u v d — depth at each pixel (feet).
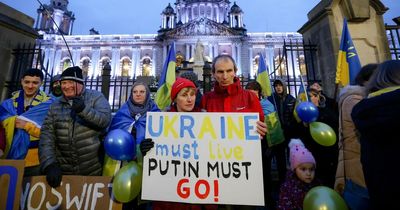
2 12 20.24
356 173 7.05
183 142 7.74
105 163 9.80
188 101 8.56
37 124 10.82
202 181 7.34
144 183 7.41
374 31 19.35
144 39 181.98
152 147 7.73
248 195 7.11
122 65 182.19
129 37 186.50
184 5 209.77
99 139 9.70
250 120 7.81
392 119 5.01
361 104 5.88
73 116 9.25
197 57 79.00
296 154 8.99
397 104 5.08
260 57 18.07
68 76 9.29
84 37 183.73
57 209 7.82
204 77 29.40
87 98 9.77
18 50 20.70
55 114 9.30
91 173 9.21
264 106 12.46
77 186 8.03
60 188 8.04
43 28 193.67
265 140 12.18
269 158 12.85
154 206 8.10
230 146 7.61
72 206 7.83
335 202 6.55
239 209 9.11
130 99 11.07
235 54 171.22
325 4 20.25
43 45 176.45
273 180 15.40
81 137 9.11
